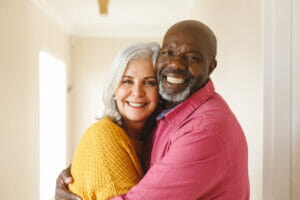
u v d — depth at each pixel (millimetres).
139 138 1264
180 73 934
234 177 901
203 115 898
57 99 4398
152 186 851
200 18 2939
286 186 1086
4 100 2334
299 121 1062
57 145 4367
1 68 2277
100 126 1051
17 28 2602
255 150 1306
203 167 827
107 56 5168
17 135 2615
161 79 995
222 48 2004
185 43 933
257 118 1258
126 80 1103
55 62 4145
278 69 1073
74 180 1104
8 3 2398
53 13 3789
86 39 5141
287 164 1082
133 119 1128
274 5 1066
